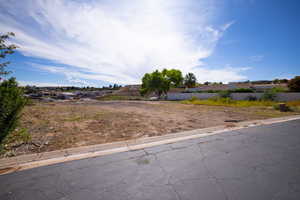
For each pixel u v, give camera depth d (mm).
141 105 14609
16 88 2320
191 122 5918
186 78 49156
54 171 2070
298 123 5590
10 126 2297
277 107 10297
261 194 1633
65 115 7328
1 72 2281
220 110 10297
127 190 1698
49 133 4047
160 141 3486
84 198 1556
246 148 3041
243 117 7125
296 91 19172
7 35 2334
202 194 1635
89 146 3055
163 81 32188
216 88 34156
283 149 2982
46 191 1646
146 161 2439
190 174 2051
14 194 1583
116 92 49812
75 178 1913
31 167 2164
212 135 4012
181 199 1556
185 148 3035
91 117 6906
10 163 2246
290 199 1549
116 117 7016
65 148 2971
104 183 1823
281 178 1956
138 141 3447
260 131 4426
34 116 6770
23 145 3037
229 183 1844
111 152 2795
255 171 2137
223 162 2418
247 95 18484
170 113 8750
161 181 1880
